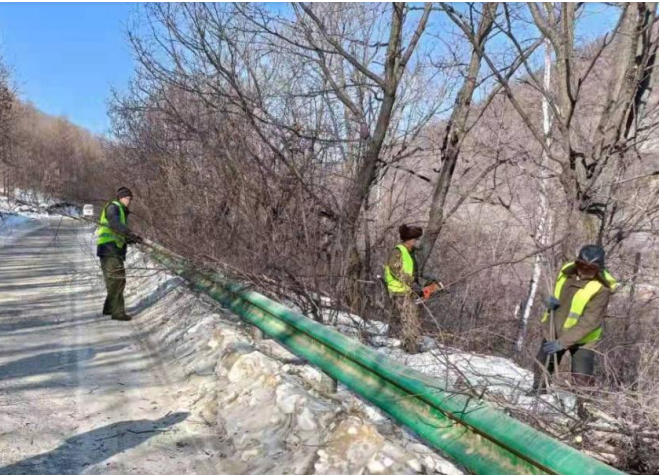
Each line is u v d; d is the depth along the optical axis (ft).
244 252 24.82
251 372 17.04
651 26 25.44
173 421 15.34
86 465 12.75
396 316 23.57
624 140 25.99
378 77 29.89
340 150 31.19
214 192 28.17
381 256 30.63
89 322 27.30
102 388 17.79
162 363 20.77
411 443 13.33
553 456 8.38
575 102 26.73
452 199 33.88
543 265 27.94
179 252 30.60
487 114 32.83
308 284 24.56
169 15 27.96
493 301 32.09
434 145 33.37
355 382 13.94
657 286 26.16
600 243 26.03
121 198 28.35
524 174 31.04
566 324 17.60
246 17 27.91
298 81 31.65
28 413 15.48
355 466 11.88
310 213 26.45
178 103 31.24
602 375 18.56
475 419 10.14
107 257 28.02
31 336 24.07
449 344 22.15
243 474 12.57
